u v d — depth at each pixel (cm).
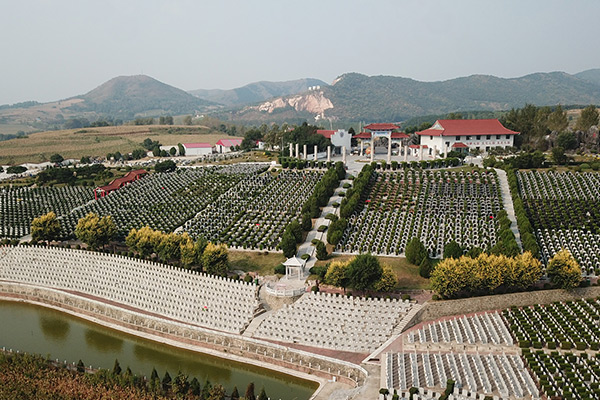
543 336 6022
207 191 13100
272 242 9519
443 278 6994
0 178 16912
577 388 4869
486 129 16350
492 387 5166
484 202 10769
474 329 6488
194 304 7675
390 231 9694
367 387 5425
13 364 6050
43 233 10169
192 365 6650
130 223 11088
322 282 7931
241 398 5156
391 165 13825
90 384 5488
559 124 17050
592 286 7138
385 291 7425
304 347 6500
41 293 8831
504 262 7062
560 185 11481
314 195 11325
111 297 8344
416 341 6281
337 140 18450
